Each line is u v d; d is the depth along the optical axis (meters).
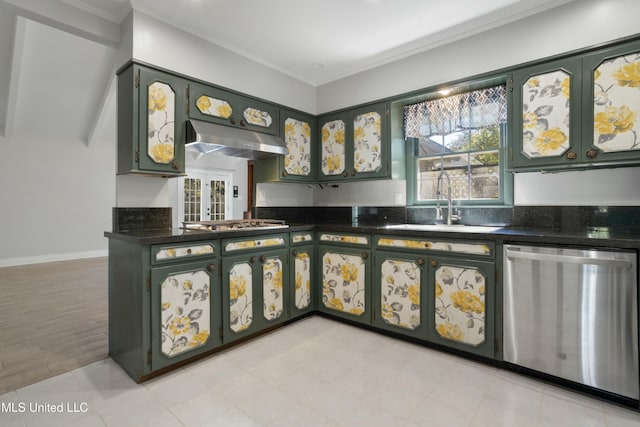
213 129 2.58
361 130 3.19
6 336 2.71
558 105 2.14
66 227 6.36
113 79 4.62
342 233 2.94
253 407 1.75
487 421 1.63
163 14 2.33
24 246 5.91
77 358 2.32
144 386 1.95
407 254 2.52
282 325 2.91
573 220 2.35
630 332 1.70
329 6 2.25
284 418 1.66
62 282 4.57
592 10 2.04
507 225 2.63
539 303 1.96
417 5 2.25
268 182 3.37
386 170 3.02
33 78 4.58
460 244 2.26
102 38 2.33
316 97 3.59
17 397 1.84
